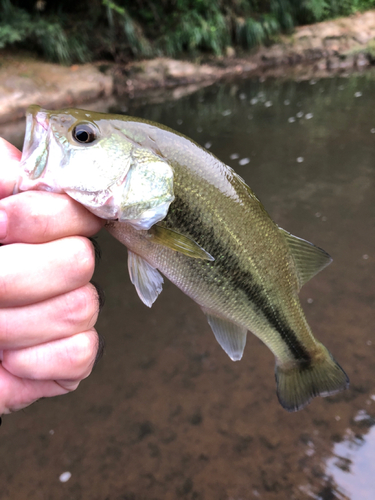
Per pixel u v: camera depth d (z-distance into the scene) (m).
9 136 1.10
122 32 1.68
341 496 0.32
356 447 0.36
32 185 0.16
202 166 0.21
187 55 1.80
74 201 0.16
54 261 0.14
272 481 0.34
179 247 0.21
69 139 0.17
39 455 0.37
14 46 1.50
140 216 0.19
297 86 1.56
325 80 1.62
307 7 2.06
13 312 0.14
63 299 0.15
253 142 1.02
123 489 0.34
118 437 0.38
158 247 0.21
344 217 0.69
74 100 1.42
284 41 1.98
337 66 1.88
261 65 1.92
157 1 1.82
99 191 0.17
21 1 1.63
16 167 0.16
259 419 0.39
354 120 1.12
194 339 0.48
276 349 0.28
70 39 1.58
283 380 0.28
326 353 0.29
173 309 0.53
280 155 0.93
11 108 1.23
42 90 1.35
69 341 0.15
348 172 0.83
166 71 1.70
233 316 0.25
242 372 0.44
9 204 0.14
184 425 0.39
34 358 0.15
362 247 0.61
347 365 0.43
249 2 2.04
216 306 0.24
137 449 0.37
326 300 0.52
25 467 0.36
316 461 0.35
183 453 0.36
